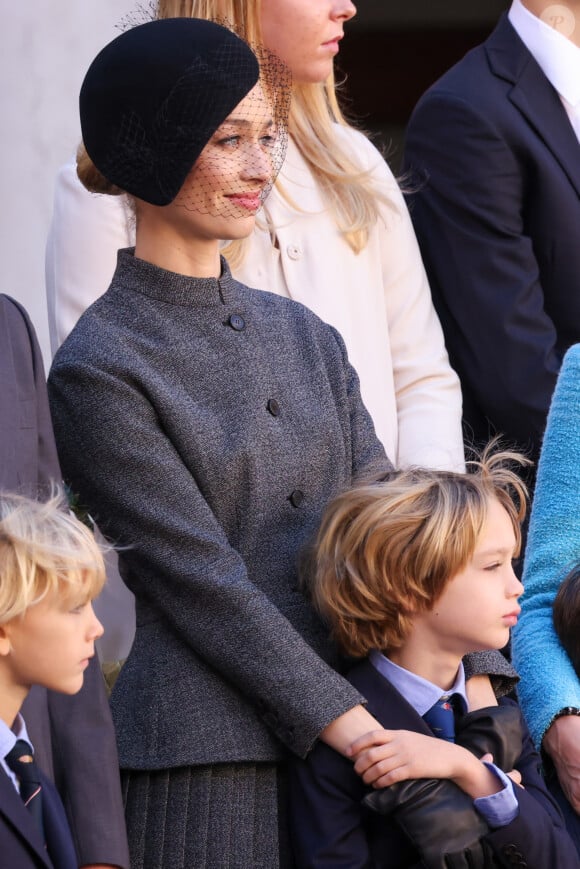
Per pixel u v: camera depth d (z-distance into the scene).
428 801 9.27
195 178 9.80
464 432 14.66
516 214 14.56
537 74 14.94
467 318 14.46
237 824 9.44
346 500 9.98
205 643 9.46
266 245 12.86
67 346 9.95
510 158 14.55
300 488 10.16
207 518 9.59
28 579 8.10
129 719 9.66
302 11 12.55
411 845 9.59
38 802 8.29
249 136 9.91
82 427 9.62
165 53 9.62
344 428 10.69
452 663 10.10
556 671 11.56
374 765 9.29
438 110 14.86
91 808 8.78
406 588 9.79
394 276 13.59
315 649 10.05
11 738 8.32
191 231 10.05
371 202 13.27
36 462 9.21
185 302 10.08
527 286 14.34
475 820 9.34
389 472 10.34
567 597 11.66
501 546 9.94
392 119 29.00
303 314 10.90
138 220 10.30
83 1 19.98
